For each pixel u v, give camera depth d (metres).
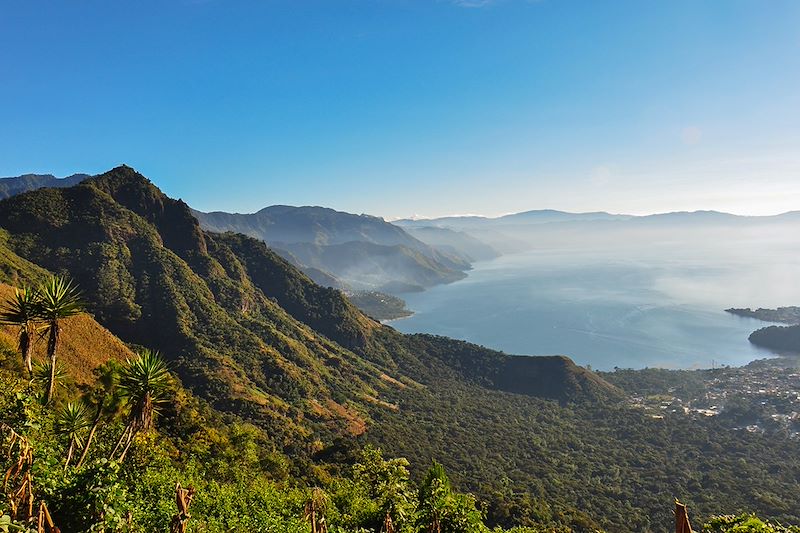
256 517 21.11
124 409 17.02
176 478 22.20
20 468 9.38
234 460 40.97
